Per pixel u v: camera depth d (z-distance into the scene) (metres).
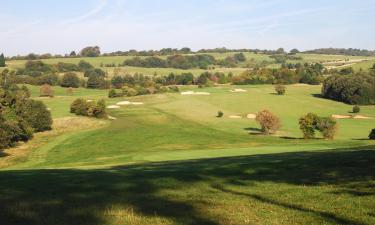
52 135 86.88
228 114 123.00
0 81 155.75
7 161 61.56
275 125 90.56
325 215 15.60
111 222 15.32
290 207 17.03
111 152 65.44
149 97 154.88
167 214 16.31
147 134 83.81
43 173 30.25
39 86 187.50
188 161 38.72
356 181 21.75
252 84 197.88
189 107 133.75
